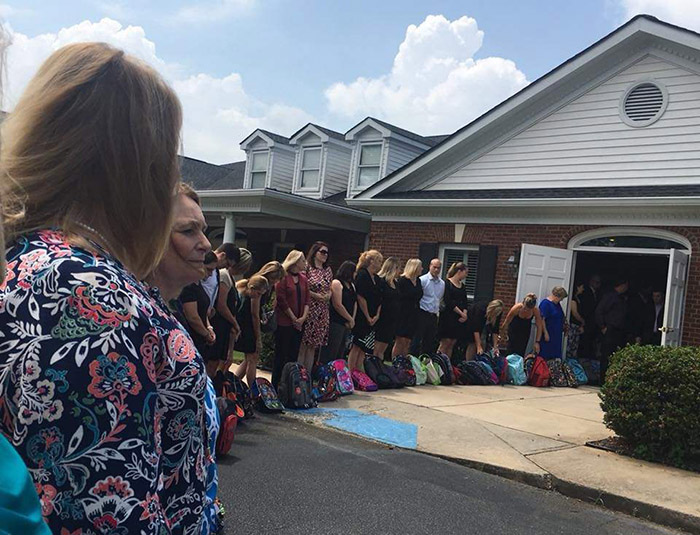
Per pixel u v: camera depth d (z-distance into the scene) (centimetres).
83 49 106
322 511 434
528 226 1221
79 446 85
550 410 830
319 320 816
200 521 111
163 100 110
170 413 101
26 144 101
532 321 1123
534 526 445
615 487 513
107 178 103
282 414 717
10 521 64
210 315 621
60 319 88
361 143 1777
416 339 1034
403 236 1397
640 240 1105
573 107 1231
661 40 1116
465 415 757
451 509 462
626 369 617
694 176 1094
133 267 111
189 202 162
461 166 1375
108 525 86
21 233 99
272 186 1991
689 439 572
